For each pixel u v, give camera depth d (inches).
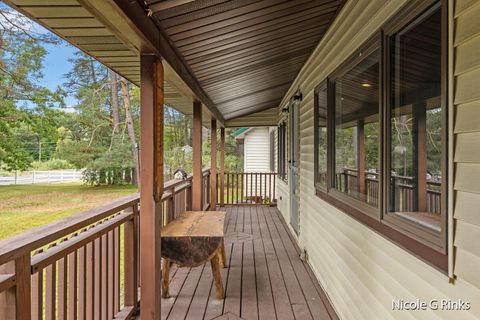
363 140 94.2
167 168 860.0
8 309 52.4
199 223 140.7
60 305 71.4
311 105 162.2
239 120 362.3
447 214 51.6
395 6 69.2
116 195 606.2
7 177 763.4
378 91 80.8
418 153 63.4
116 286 103.3
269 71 178.1
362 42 89.7
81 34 82.6
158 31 85.7
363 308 88.7
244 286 135.9
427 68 60.0
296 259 171.6
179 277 146.6
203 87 173.6
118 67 119.3
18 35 584.1
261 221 273.4
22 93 599.2
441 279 53.5
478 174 45.4
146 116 89.4
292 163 231.3
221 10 85.0
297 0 94.0
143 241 92.7
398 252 68.7
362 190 93.7
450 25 51.0
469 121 47.3
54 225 67.0
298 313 111.9
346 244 104.3
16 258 51.9
